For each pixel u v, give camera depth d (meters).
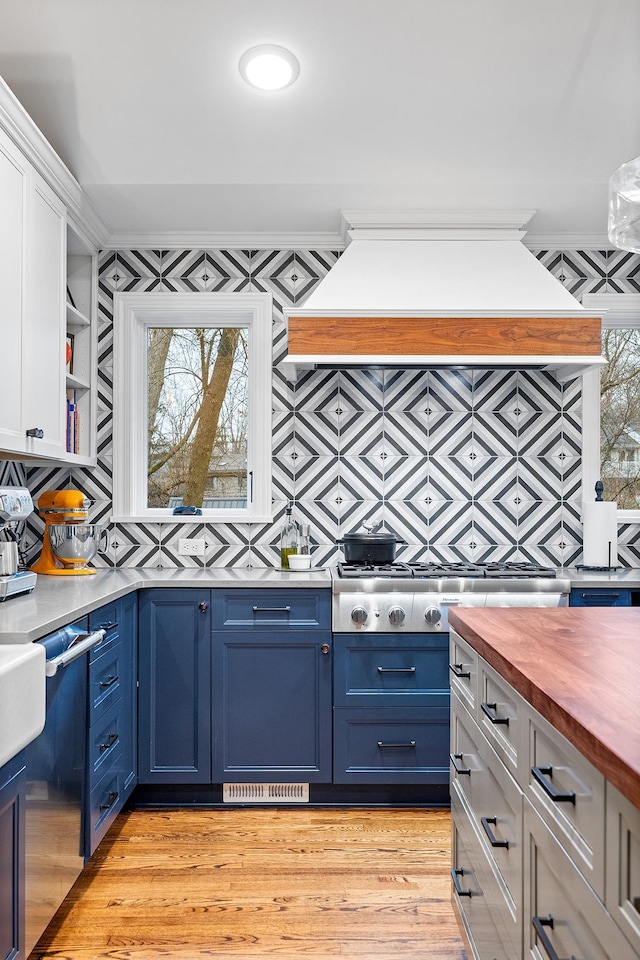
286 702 2.79
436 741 2.78
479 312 2.86
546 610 1.90
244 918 2.00
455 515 3.38
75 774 2.03
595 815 0.90
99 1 1.89
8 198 2.16
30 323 2.35
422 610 2.78
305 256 3.39
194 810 2.79
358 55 2.10
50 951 1.85
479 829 1.58
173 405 3.49
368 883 2.20
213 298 3.35
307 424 3.37
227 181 2.80
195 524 3.35
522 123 2.44
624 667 1.25
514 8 1.92
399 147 2.58
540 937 1.07
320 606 2.80
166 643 2.80
